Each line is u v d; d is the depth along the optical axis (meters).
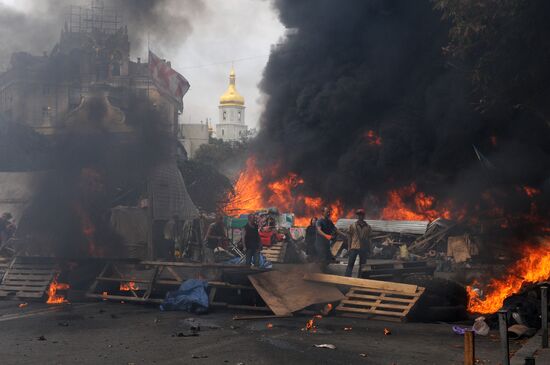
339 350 8.07
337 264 21.47
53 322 10.45
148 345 8.36
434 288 11.42
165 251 23.12
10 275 13.97
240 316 11.30
